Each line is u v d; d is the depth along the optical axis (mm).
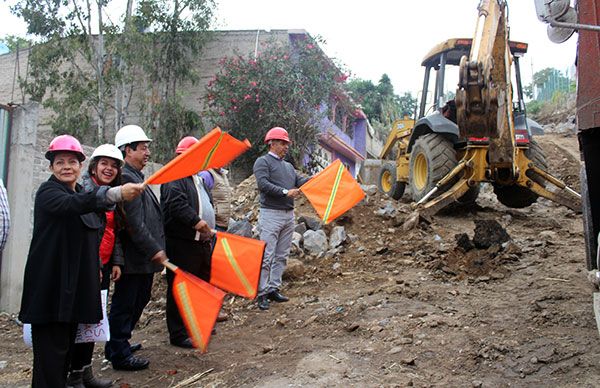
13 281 6566
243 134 14469
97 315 3494
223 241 4102
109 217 4066
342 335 4617
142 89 16703
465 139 7875
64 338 3428
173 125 15039
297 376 3779
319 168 15836
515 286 5395
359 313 5051
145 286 4648
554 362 3701
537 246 6777
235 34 16750
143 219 4090
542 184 9156
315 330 4848
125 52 14594
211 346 4754
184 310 3611
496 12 7250
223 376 4023
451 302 5121
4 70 20062
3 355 5062
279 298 5887
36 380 3371
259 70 14438
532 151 9148
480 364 3830
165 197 4723
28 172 6785
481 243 6355
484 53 6980
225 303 6062
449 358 3961
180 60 15711
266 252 5727
